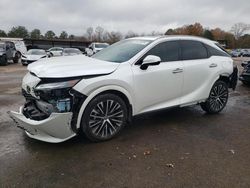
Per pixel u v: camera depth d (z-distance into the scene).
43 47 41.03
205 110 5.91
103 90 3.98
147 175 3.30
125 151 3.92
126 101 4.35
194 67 5.18
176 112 5.93
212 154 3.91
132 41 5.13
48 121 3.62
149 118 5.45
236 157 3.84
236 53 54.91
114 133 4.29
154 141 4.31
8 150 3.83
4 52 19.77
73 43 42.31
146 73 4.45
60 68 3.86
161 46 4.82
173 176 3.29
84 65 4.08
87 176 3.25
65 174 3.28
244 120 5.57
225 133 4.77
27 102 4.23
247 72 10.16
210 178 3.27
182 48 5.12
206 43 5.63
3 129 4.61
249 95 8.38
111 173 3.33
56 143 4.09
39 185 3.05
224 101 6.02
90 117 3.96
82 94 3.78
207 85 5.50
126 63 4.33
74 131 3.87
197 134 4.68
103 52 5.17
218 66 5.64
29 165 3.45
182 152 3.94
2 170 3.31
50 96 3.68
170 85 4.83
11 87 9.05
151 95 4.61
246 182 3.22
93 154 3.79
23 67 18.39
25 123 3.80
